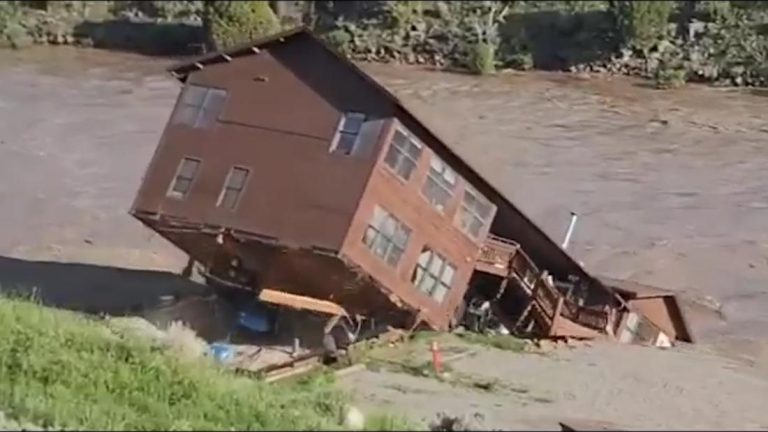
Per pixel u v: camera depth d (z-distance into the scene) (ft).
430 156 171.32
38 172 255.09
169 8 388.37
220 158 171.73
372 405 146.82
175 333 170.71
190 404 138.62
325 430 131.03
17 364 145.28
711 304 216.13
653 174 269.44
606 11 363.15
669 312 200.44
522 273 185.98
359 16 378.53
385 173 166.40
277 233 166.91
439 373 164.55
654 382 172.65
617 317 193.47
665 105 320.91
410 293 172.86
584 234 239.50
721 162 277.44
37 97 312.29
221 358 164.76
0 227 226.58
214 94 173.99
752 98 327.67
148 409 137.28
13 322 158.92
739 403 168.04
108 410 135.95
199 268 186.39
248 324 178.70
